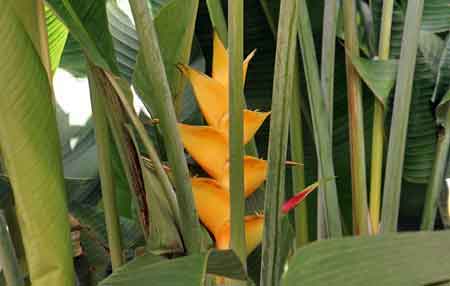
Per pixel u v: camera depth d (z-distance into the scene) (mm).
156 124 1256
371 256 785
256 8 1699
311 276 768
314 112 1331
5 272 1237
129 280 808
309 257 781
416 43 1308
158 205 1096
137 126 1077
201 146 1175
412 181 1694
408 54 1311
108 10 1764
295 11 1000
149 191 1100
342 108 1728
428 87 1649
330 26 1345
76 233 1606
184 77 1314
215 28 1238
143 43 1031
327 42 1351
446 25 1717
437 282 786
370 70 1370
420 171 1682
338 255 783
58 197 1078
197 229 1082
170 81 1310
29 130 1026
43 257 1084
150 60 1034
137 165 1125
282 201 1055
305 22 1306
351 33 1388
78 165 2037
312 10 1655
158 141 1318
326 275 769
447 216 1610
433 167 1519
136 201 1144
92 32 1222
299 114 1443
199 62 1691
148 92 1253
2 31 975
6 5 971
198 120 1696
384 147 1752
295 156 1456
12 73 992
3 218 1237
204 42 1738
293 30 1006
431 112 1650
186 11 1286
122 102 1078
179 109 1323
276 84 1022
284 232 1341
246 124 1181
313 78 1318
